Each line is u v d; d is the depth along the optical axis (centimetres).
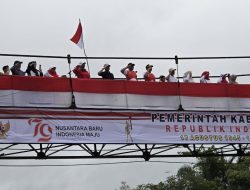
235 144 2023
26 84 1803
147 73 2025
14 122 1770
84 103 1855
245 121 2019
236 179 5584
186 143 1934
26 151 1791
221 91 2009
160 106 1931
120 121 1878
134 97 1908
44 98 1816
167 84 1948
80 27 1969
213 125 1978
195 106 1969
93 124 1848
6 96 1778
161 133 1914
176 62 1950
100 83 1881
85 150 1850
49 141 1789
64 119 1822
